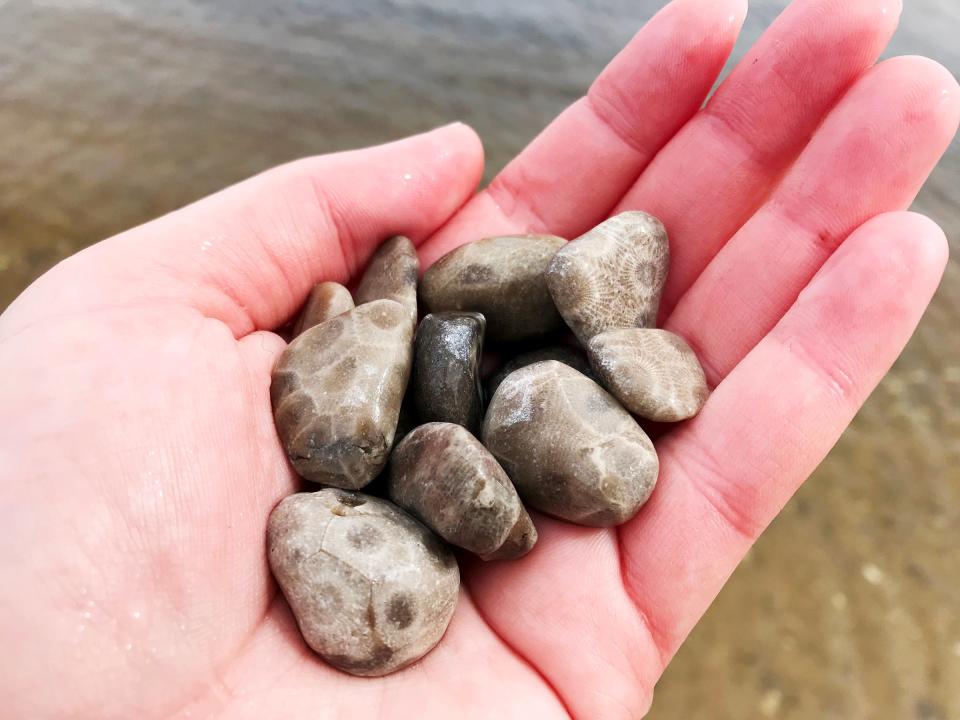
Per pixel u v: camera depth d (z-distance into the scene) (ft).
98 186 0.72
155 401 0.30
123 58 0.82
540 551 0.34
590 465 0.33
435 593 0.31
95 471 0.28
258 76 0.81
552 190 0.46
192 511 0.29
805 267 0.38
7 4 0.87
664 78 0.42
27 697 0.25
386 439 0.33
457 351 0.37
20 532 0.26
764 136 0.40
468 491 0.31
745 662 0.52
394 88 0.82
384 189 0.41
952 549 0.58
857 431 0.64
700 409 0.36
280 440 0.34
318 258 0.41
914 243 0.33
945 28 0.89
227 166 0.73
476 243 0.42
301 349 0.35
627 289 0.39
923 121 0.35
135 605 0.27
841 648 0.53
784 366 0.35
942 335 0.69
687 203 0.43
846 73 0.38
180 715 0.27
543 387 0.35
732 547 0.34
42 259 0.67
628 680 0.32
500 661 0.32
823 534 0.58
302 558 0.30
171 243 0.35
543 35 0.89
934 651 0.53
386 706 0.29
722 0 0.40
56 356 0.30
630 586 0.34
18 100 0.78
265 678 0.29
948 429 0.64
